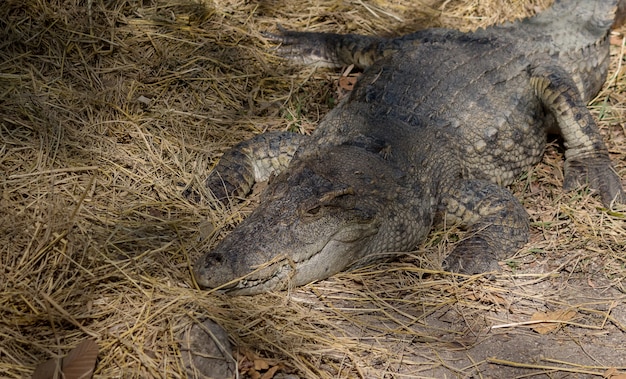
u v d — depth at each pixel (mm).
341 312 4379
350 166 4879
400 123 5336
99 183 4879
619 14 7277
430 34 6340
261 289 4367
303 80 6348
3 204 4520
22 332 3891
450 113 5523
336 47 6574
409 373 4020
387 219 4820
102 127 5332
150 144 5316
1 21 5699
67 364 3668
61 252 4246
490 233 5039
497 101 5719
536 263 4914
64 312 3910
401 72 5793
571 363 4145
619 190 5477
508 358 4176
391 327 4316
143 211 4812
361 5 7309
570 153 5867
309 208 4469
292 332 4141
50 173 4840
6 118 5094
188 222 4766
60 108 5320
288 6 7133
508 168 5727
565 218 5281
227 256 4277
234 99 5984
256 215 4562
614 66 6902
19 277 4098
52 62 5633
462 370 4078
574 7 6609
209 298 4191
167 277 4285
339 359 4035
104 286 4160
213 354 3857
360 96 5641
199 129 5609
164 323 3984
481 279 4738
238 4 6824
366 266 4816
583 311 4535
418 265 4891
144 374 3738
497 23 7125
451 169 5320
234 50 6359
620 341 4324
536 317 4453
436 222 5281
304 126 5926
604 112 6312
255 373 3865
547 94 5832
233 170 5281
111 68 5789
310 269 4504
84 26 5949
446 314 4477
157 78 5840
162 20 6281
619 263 4883
